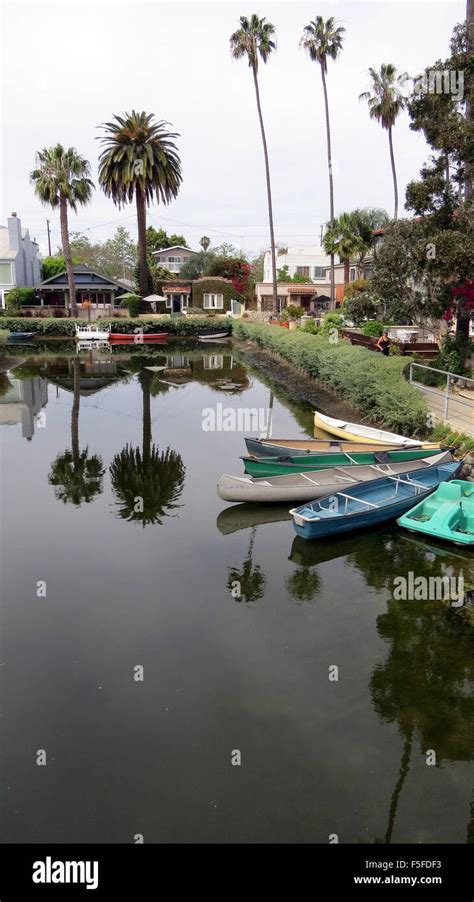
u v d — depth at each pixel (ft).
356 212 160.86
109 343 167.84
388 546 36.73
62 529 39.58
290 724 22.12
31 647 26.89
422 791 19.30
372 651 26.45
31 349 151.64
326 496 38.50
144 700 23.43
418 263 58.65
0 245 204.44
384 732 21.75
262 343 136.98
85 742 21.35
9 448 59.00
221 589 31.89
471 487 40.88
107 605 30.32
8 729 21.98
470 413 56.24
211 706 23.06
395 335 96.78
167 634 27.81
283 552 36.17
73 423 70.03
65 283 203.82
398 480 42.01
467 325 69.05
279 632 27.89
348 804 18.84
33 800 19.11
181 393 89.45
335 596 31.12
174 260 271.49
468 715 22.65
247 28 153.17
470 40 58.85
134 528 39.78
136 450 58.29
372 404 63.57
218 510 42.78
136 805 18.88
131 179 168.86
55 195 175.63
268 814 18.51
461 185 61.31
